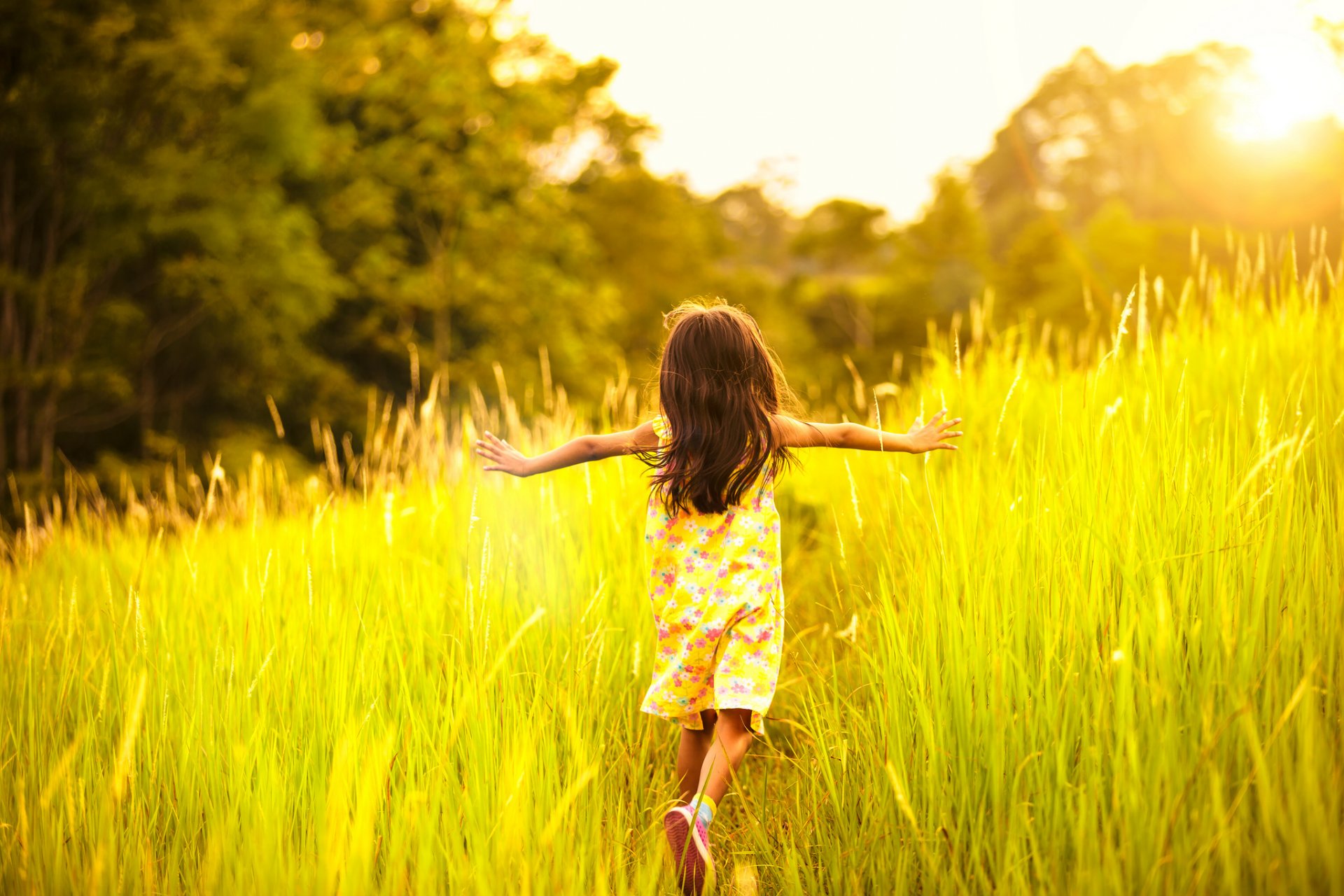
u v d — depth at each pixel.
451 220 24.70
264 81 17.98
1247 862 2.04
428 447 5.61
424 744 2.88
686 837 2.45
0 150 15.29
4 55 15.74
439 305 22.52
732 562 2.87
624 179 39.34
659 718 3.35
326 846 2.31
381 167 23.19
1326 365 4.00
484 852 2.40
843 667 3.38
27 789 2.95
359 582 3.89
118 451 18.17
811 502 4.66
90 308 16.14
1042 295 44.47
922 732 2.56
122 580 4.64
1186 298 5.14
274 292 17.31
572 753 2.89
